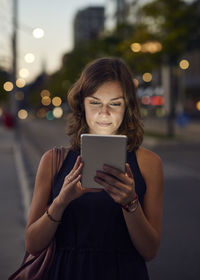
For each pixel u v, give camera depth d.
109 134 1.88
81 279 1.87
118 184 1.68
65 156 1.95
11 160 16.28
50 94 126.44
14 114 25.08
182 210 7.86
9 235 6.24
